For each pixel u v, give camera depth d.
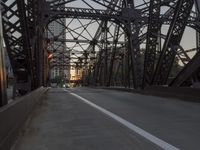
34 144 10.23
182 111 18.03
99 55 68.62
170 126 13.05
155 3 34.75
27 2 23.98
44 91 35.88
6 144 8.95
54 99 27.89
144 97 29.69
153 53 34.88
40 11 36.84
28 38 19.97
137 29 43.81
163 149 9.41
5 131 9.05
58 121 14.76
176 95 27.28
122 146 9.84
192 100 24.53
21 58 21.17
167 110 18.55
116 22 44.91
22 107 13.17
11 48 20.62
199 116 15.90
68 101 25.58
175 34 29.27
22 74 21.77
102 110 18.81
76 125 13.62
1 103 10.47
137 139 10.76
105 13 43.38
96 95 33.28
